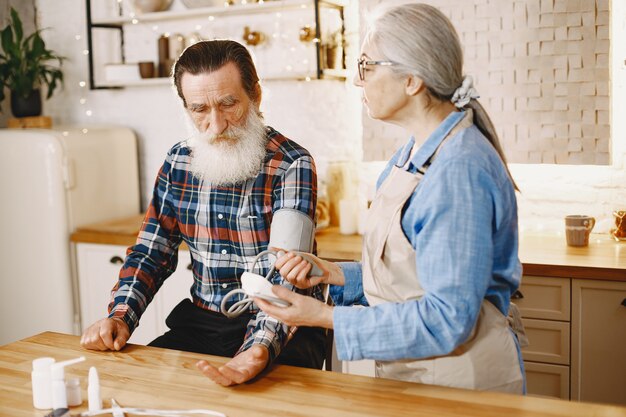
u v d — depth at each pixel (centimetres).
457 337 142
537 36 300
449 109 156
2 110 404
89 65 374
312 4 327
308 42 338
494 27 306
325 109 349
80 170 353
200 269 210
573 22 294
